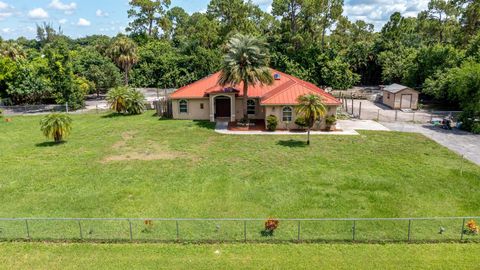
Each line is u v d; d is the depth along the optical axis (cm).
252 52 3609
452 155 2905
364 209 2008
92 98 6431
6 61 5550
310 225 1841
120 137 3528
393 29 8038
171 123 4122
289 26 7612
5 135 3719
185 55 7950
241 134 3619
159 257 1611
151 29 10875
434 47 5759
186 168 2661
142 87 7850
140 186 2342
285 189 2275
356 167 2642
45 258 1606
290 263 1558
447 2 8019
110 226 1853
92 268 1536
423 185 2311
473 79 3766
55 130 3272
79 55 6638
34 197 2186
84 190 2284
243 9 7850
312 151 3034
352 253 1625
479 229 1772
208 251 1655
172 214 1975
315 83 7331
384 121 4219
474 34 6016
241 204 2084
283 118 3781
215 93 4091
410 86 6012
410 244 1695
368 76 8175
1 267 1540
